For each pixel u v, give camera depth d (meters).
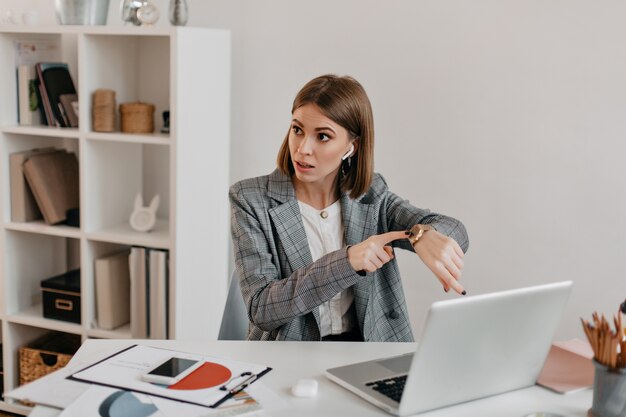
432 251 1.75
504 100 2.79
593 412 1.44
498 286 2.91
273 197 1.99
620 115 2.66
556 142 2.75
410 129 2.93
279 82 3.06
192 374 1.55
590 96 2.68
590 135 2.71
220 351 1.72
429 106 2.89
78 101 2.98
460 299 1.36
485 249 2.91
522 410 1.47
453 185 2.91
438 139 2.90
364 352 1.75
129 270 3.15
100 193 3.07
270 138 3.12
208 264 3.07
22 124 3.10
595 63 2.66
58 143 3.36
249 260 1.93
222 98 3.02
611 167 2.70
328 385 1.55
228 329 2.15
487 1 2.76
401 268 3.03
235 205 2.00
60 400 1.41
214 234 3.08
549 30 2.70
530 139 2.78
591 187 2.73
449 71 2.84
